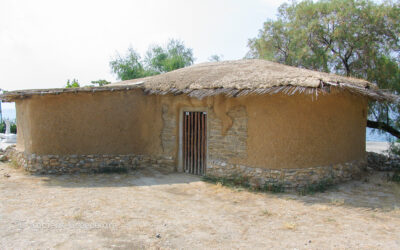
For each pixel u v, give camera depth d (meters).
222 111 8.36
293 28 14.75
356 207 6.30
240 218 5.64
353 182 8.35
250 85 7.24
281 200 6.77
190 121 9.41
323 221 5.49
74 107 9.15
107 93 9.46
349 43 12.84
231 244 4.49
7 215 5.42
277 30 15.88
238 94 7.41
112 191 7.38
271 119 7.50
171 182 8.40
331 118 7.97
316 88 6.35
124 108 9.70
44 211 5.71
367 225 5.29
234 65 9.63
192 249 4.29
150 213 5.82
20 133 10.11
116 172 9.41
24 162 9.36
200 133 9.16
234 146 8.14
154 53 28.66
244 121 7.93
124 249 4.23
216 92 7.72
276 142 7.47
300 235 4.85
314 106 7.58
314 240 4.65
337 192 7.39
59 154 9.05
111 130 9.54
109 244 4.37
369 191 7.51
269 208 6.24
